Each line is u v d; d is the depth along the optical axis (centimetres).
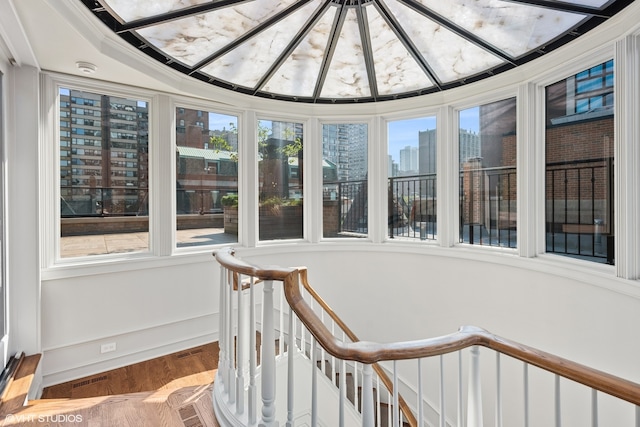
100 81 286
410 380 365
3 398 199
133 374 285
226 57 273
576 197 244
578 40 228
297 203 411
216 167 362
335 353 111
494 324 302
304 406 281
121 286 299
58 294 270
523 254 279
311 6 226
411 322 369
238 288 165
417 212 378
